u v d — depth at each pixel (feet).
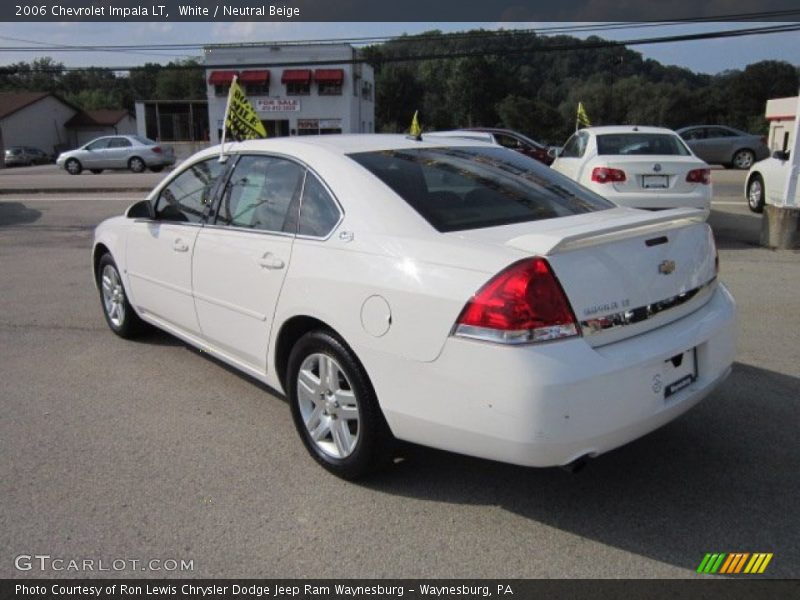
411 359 9.98
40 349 18.44
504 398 9.11
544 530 10.23
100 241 18.84
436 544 9.93
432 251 10.12
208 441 13.10
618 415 9.45
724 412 13.94
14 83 358.02
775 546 9.77
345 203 11.57
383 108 277.85
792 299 22.47
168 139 180.04
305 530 10.28
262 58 159.63
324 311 11.19
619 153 33.47
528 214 11.57
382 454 11.11
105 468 12.09
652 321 10.23
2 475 11.85
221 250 13.78
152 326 19.07
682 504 10.82
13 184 76.07
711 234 12.02
